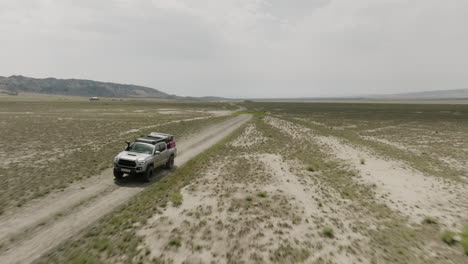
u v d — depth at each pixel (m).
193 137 31.64
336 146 27.64
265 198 12.12
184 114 72.31
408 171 18.19
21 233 7.94
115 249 7.28
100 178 14.05
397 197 13.32
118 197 11.50
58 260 6.69
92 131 31.55
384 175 17.19
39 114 52.84
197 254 7.21
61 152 19.61
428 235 9.24
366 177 16.70
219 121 53.53
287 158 21.33
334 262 7.21
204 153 22.05
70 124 37.38
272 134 35.62
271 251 7.57
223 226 9.04
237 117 66.88
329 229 8.88
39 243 7.47
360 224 9.94
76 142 23.98
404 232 9.33
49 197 10.95
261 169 17.52
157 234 8.24
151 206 10.52
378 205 12.15
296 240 8.32
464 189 14.74
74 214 9.53
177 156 21.27
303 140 31.06
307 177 16.12
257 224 9.34
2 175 13.45
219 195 12.21
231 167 17.80
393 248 8.17
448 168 19.80
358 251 7.89
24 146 20.91
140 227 8.68
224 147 25.58
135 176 14.88
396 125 51.84
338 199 12.65
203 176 15.37
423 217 10.92
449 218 10.87
